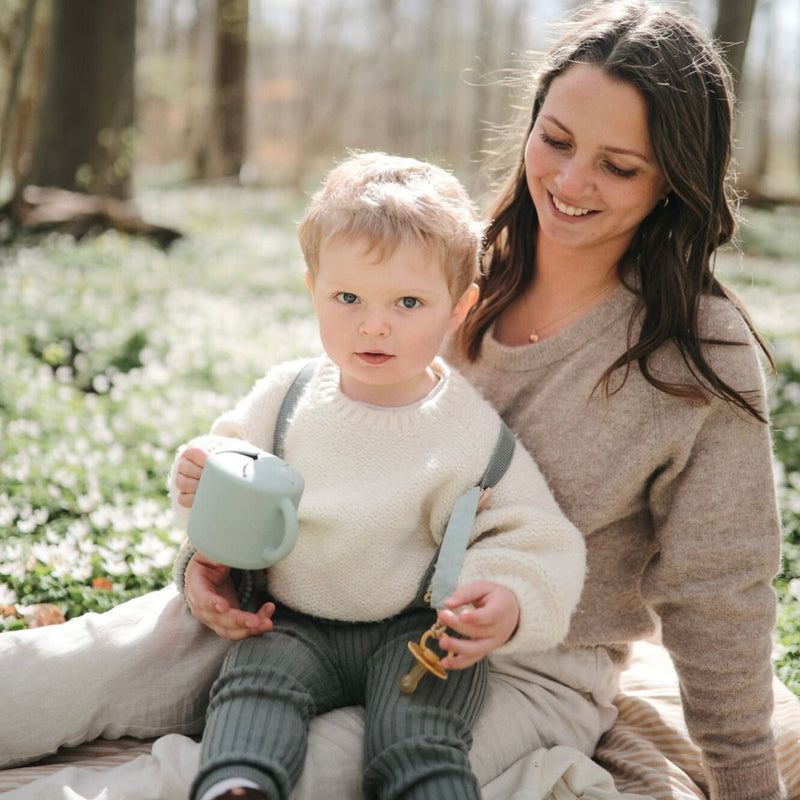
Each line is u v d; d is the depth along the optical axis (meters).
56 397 5.77
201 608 2.28
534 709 2.41
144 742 2.45
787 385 6.96
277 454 2.42
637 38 2.30
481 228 2.41
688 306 2.37
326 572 2.29
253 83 47.06
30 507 4.03
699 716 2.42
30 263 10.33
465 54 45.53
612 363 2.45
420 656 2.08
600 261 2.49
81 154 14.06
